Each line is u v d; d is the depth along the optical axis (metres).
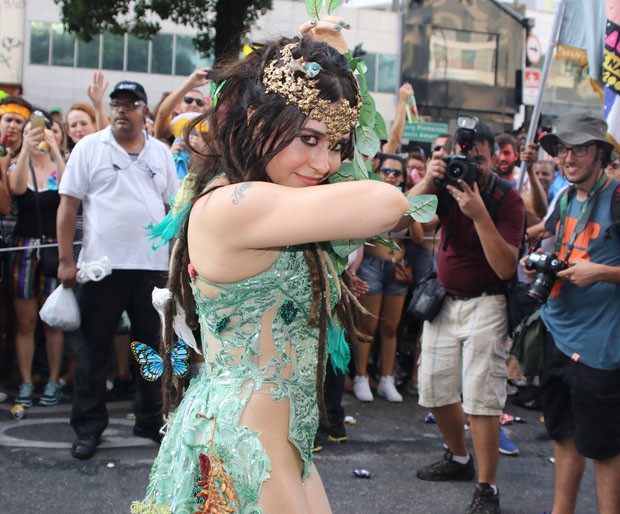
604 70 4.43
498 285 3.43
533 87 6.67
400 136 5.54
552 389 3.07
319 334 1.71
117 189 3.92
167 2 7.82
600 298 2.90
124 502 3.38
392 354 5.32
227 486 1.60
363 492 3.65
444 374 3.57
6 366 5.18
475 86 20.69
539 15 20.94
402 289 5.27
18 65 17.77
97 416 3.92
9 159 4.79
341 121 1.60
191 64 18.22
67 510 3.28
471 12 20.27
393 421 4.81
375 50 19.83
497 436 3.40
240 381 1.67
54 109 6.84
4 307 5.06
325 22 1.88
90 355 3.90
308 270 1.68
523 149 5.47
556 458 3.10
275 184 1.56
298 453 1.73
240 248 1.55
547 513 3.50
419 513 3.44
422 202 1.72
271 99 1.58
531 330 3.12
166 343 1.93
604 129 2.98
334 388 4.25
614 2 4.39
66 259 3.93
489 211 3.41
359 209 1.46
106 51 17.92
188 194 1.76
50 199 4.70
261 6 8.01
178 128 4.79
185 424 1.70
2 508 3.25
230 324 1.68
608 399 2.85
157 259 3.98
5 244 4.64
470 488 3.74
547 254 3.01
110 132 3.99
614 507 2.91
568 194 3.16
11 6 17.45
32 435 4.17
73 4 7.64
